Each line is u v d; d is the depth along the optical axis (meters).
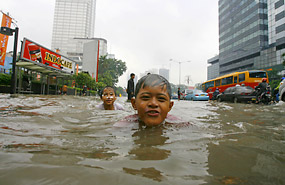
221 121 2.77
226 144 1.38
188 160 1.01
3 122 2.16
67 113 3.31
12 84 11.74
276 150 1.23
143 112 2.01
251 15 57.91
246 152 1.18
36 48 13.80
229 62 69.44
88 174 0.77
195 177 0.79
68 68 18.31
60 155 1.04
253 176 0.82
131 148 1.24
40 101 5.90
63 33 118.44
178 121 2.47
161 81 2.04
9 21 12.38
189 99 18.47
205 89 23.92
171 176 0.79
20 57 12.42
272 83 32.94
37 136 1.57
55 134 1.67
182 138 1.57
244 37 60.69
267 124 2.52
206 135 1.71
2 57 13.35
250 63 58.16
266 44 54.34
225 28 72.25
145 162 0.95
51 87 18.94
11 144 1.28
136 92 2.14
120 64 78.69
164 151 1.18
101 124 2.28
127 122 2.25
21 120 2.32
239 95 11.98
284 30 46.09
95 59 42.06
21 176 0.73
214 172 0.86
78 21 119.81
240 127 2.22
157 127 2.06
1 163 0.88
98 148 1.23
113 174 0.78
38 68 14.92
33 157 0.99
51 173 0.77
